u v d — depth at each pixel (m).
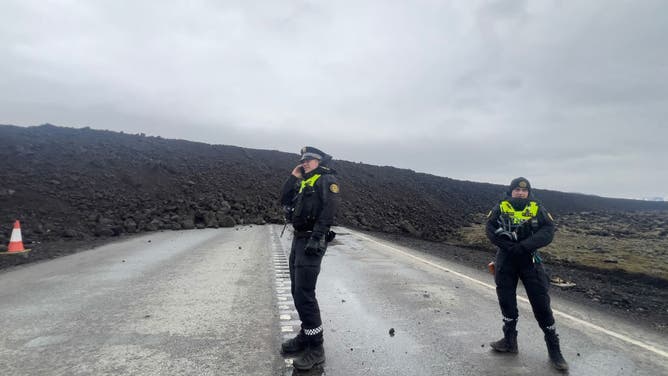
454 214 34.31
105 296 5.70
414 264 9.30
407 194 35.81
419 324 4.70
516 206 3.73
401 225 23.66
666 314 6.08
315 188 3.57
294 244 3.70
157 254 9.71
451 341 4.13
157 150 26.28
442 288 6.71
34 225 13.06
